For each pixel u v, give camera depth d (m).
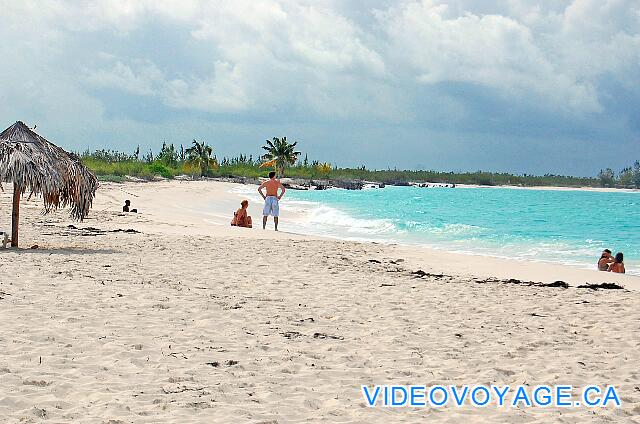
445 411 5.59
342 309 9.66
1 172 14.26
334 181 129.38
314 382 6.23
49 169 14.65
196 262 13.64
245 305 9.57
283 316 8.97
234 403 5.54
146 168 97.25
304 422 5.14
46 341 7.12
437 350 7.55
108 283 10.67
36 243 15.74
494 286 12.34
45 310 8.53
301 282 11.88
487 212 47.78
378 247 18.14
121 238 17.55
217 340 7.57
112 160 107.12
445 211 47.47
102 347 7.00
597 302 10.90
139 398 5.54
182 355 6.88
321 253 16.14
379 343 7.77
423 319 9.22
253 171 129.62
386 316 9.31
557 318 9.59
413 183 175.62
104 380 5.98
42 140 15.05
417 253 17.12
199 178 105.88
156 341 7.36
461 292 11.53
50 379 5.91
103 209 28.28
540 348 7.83
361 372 6.61
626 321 9.42
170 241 17.20
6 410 5.16
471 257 16.61
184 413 5.23
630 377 6.70
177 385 5.92
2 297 9.13
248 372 6.43
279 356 7.02
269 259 14.63
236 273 12.51
